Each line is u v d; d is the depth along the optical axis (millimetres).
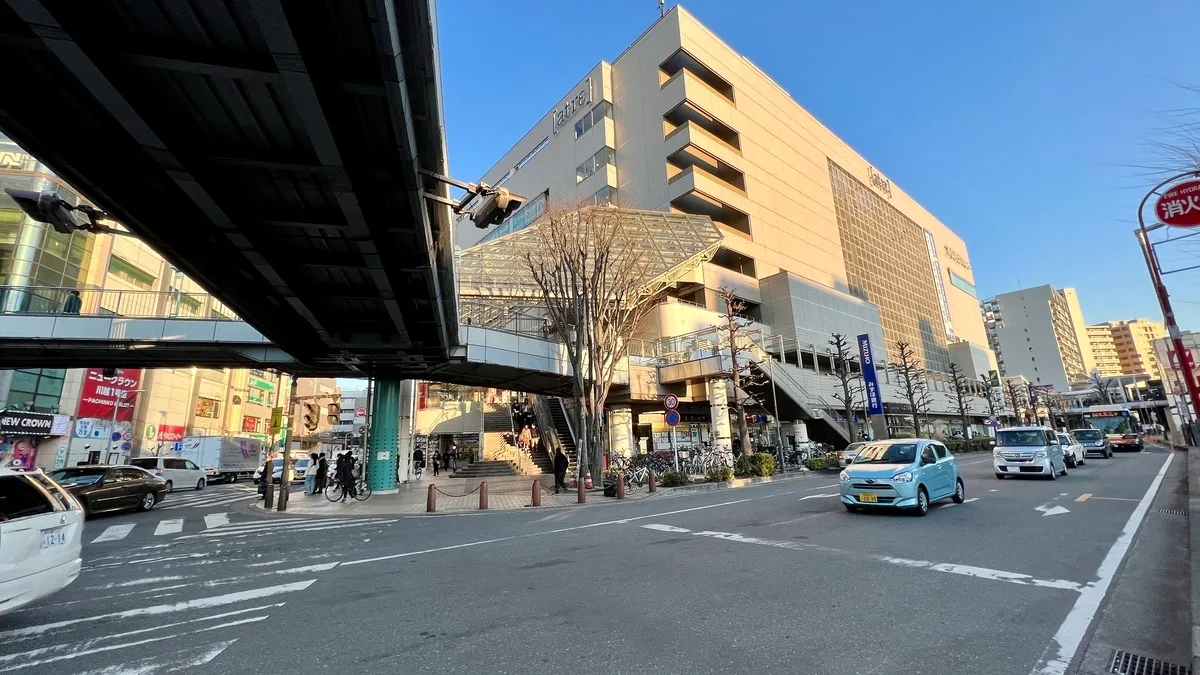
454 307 15984
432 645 4465
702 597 5570
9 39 5582
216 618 5422
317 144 7344
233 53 5988
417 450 32250
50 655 4484
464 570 7195
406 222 10297
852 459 11922
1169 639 4320
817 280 50156
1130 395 70250
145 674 4070
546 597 5746
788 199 49469
